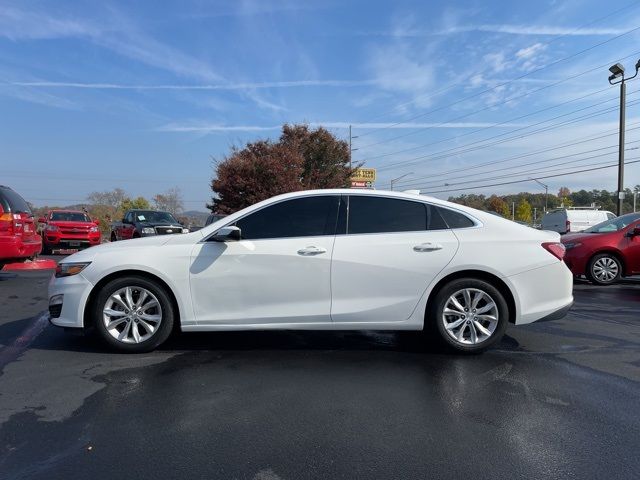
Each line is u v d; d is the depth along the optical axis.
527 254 5.02
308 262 4.91
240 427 3.41
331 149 26.64
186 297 4.91
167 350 5.17
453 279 5.01
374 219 5.11
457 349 5.01
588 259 10.55
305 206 5.14
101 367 4.61
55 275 5.14
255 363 4.78
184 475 2.81
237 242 4.94
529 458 3.00
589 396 3.97
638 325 6.44
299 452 3.07
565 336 5.84
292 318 4.94
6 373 4.43
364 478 2.79
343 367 4.68
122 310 4.98
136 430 3.35
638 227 10.56
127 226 18.53
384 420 3.53
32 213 9.78
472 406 3.78
